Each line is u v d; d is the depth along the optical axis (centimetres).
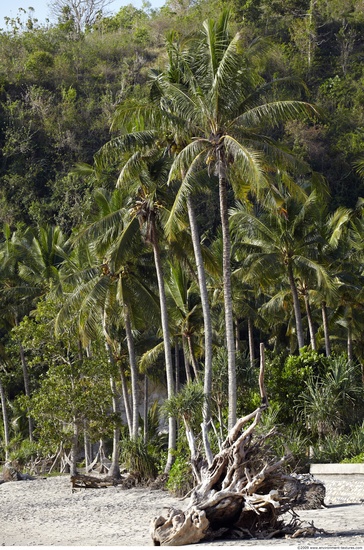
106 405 4909
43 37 13300
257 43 3641
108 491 4378
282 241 5056
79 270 5272
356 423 4228
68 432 4956
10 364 7262
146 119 3881
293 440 3800
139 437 4781
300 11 12775
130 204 4566
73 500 4041
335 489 3186
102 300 4688
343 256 5641
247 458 2181
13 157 10644
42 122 10975
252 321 7731
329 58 12056
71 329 4934
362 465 3262
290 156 3528
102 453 6000
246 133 3594
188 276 5519
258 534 2131
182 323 5494
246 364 4278
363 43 12562
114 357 5791
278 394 4322
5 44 12744
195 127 3712
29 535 2781
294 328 7112
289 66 11475
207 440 2689
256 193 3456
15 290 6494
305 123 10081
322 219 5609
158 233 4484
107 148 3900
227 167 3666
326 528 2280
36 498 4281
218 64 3541
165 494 4000
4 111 11250
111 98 11188
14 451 6681
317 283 5184
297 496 2198
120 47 13300
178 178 4300
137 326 5169
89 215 5041
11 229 9881
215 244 5450
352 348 7094
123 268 4828
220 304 6575
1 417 7894
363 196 9769
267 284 5150
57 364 5466
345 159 9838
